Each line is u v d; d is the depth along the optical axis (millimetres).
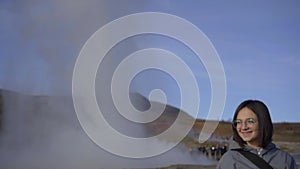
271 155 3705
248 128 3748
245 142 3820
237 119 3812
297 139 46062
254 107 3762
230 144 3855
